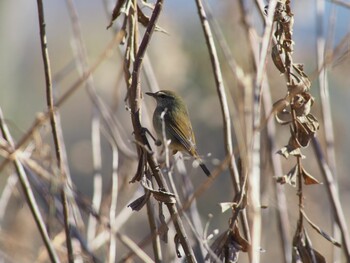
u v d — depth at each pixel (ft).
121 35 24.44
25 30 75.10
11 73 68.28
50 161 29.22
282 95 39.60
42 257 31.96
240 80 30.73
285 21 26.55
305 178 27.40
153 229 27.55
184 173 32.17
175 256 31.78
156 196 25.49
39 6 26.53
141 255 27.50
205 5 33.83
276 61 26.63
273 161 31.83
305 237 27.76
